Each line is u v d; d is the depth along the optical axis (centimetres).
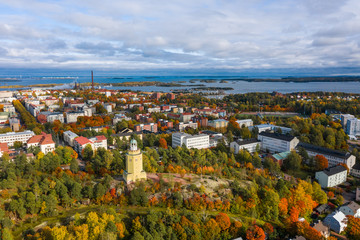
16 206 15575
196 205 18050
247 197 19712
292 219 18012
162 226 15050
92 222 14462
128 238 14812
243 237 16475
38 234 13900
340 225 18488
